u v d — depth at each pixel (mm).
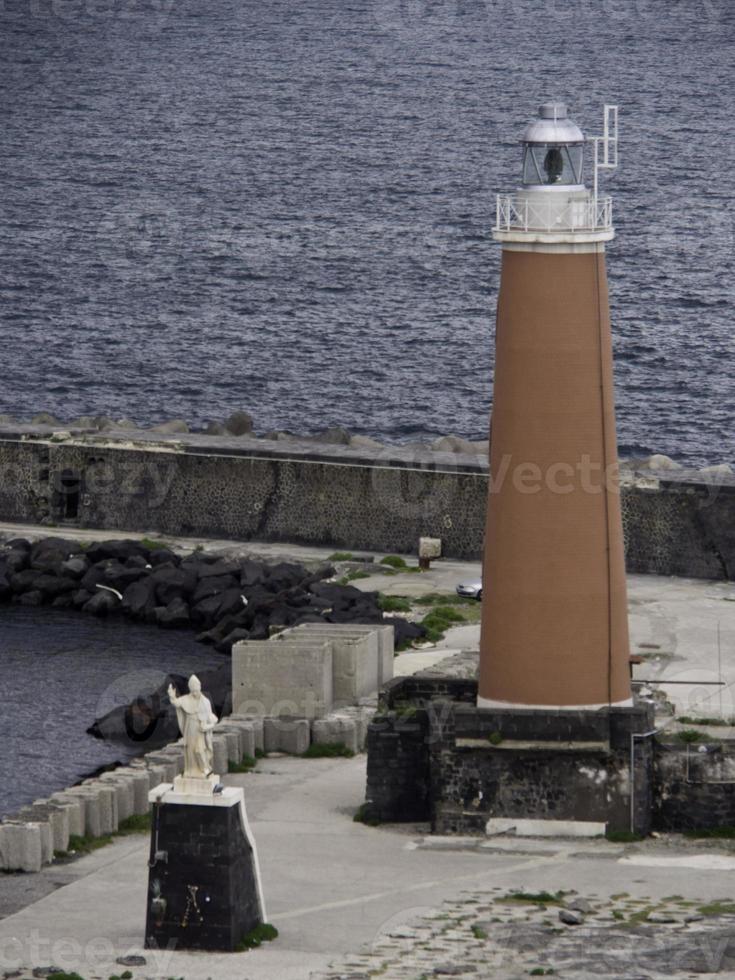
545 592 163125
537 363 160500
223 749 183625
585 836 165500
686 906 147625
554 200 159500
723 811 166500
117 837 167750
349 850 162125
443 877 154875
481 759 166000
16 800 188875
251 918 141875
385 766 170000
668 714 181125
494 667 166000
